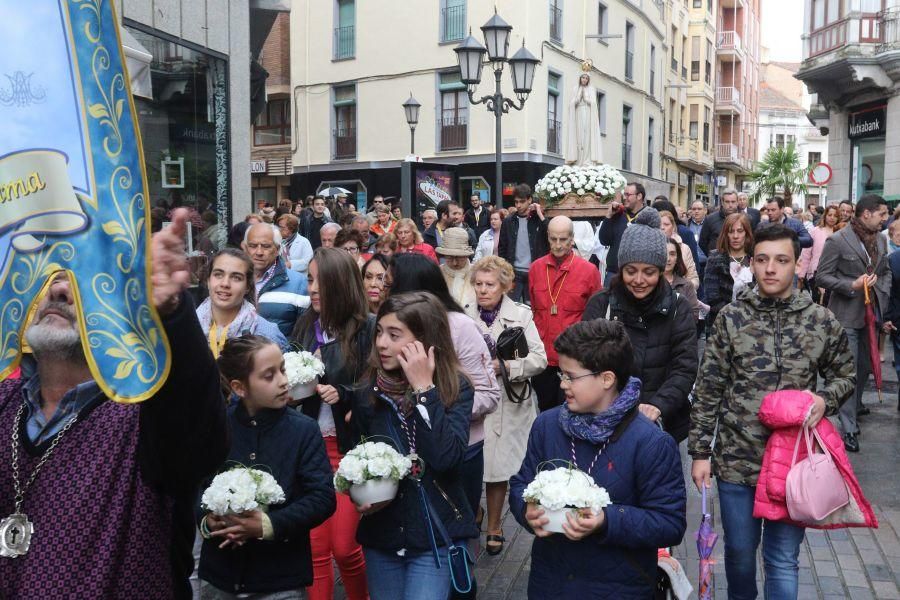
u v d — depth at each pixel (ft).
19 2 5.10
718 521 18.42
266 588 10.07
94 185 5.12
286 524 9.82
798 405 10.96
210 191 29.89
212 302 14.37
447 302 14.06
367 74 86.94
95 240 5.13
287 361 12.98
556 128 85.56
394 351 10.71
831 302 24.86
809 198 147.02
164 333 5.26
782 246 11.48
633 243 13.83
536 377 20.56
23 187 5.15
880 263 25.11
